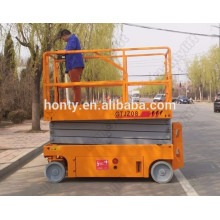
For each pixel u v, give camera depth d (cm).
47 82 599
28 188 580
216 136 1278
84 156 596
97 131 604
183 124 1805
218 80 5550
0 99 1884
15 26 1273
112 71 2333
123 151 589
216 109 2905
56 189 568
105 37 1786
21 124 1947
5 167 701
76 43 630
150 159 587
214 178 629
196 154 891
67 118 591
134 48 588
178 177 638
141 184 590
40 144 1054
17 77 2119
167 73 637
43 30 1243
